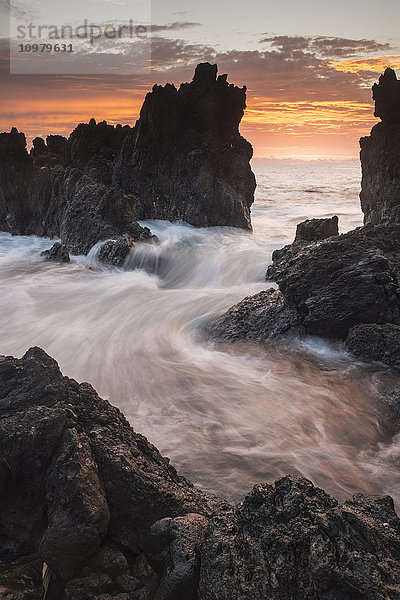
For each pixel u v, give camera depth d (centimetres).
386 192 1920
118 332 1272
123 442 509
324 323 1102
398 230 1325
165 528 428
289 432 787
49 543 407
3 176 2644
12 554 428
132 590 404
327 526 391
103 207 2189
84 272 1922
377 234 1327
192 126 2581
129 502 454
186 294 1606
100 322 1351
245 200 2756
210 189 2488
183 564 396
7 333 1271
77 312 1441
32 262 2058
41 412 471
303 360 1045
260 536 404
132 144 2589
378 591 339
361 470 697
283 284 1186
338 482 669
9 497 445
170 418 827
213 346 1162
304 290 1158
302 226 1841
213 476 672
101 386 953
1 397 511
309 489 441
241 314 1249
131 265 1970
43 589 402
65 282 1786
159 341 1207
